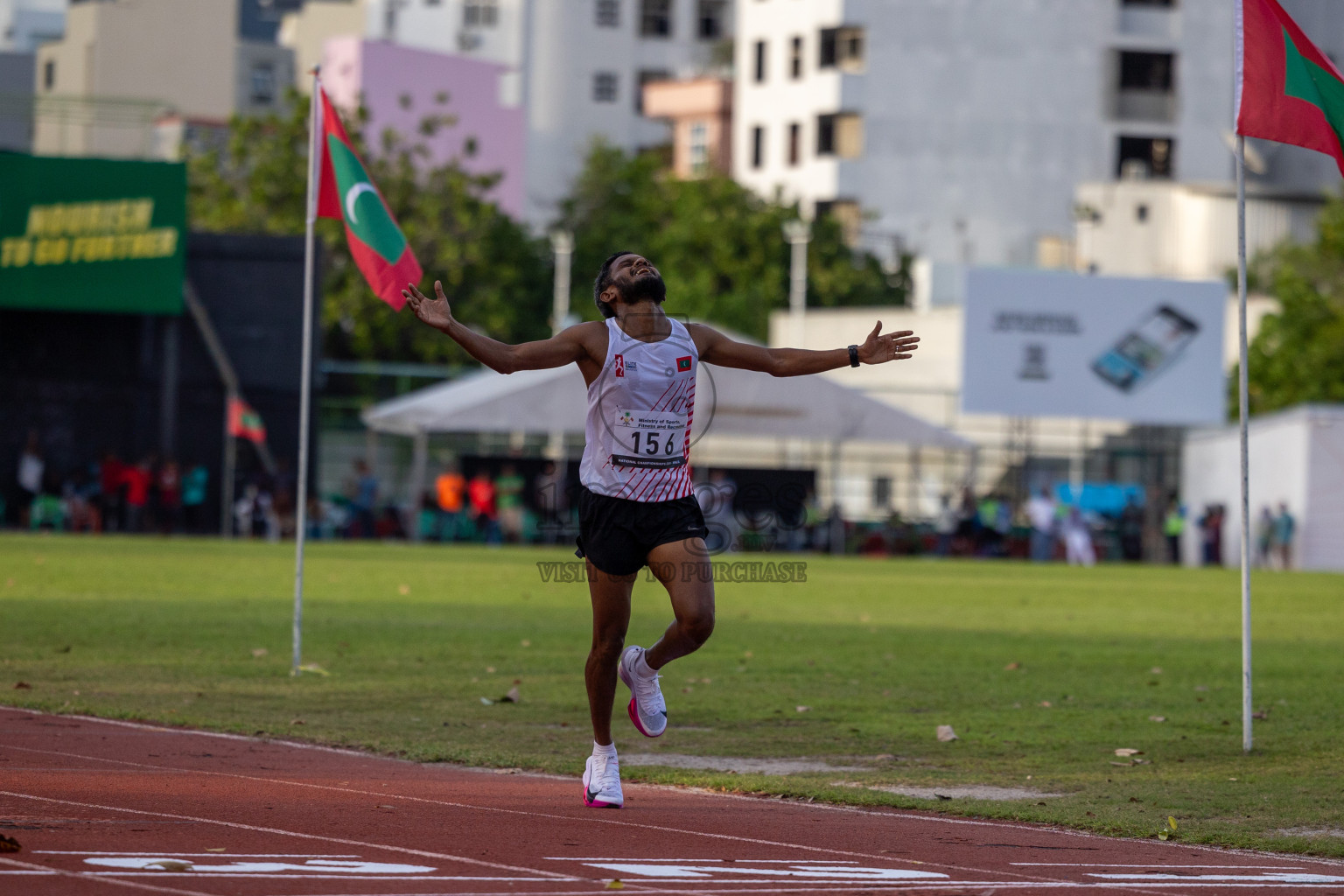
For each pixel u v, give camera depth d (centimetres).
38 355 9438
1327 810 1823
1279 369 13012
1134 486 11238
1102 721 2569
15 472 9394
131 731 2248
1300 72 2394
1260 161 18025
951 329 12238
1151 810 1812
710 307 15100
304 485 3070
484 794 1789
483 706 2625
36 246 9200
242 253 9669
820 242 16175
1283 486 10181
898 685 3027
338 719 2430
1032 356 10700
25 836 1418
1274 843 1633
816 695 2866
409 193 14812
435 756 2088
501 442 11506
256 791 1747
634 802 1786
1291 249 14225
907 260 16675
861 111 17588
